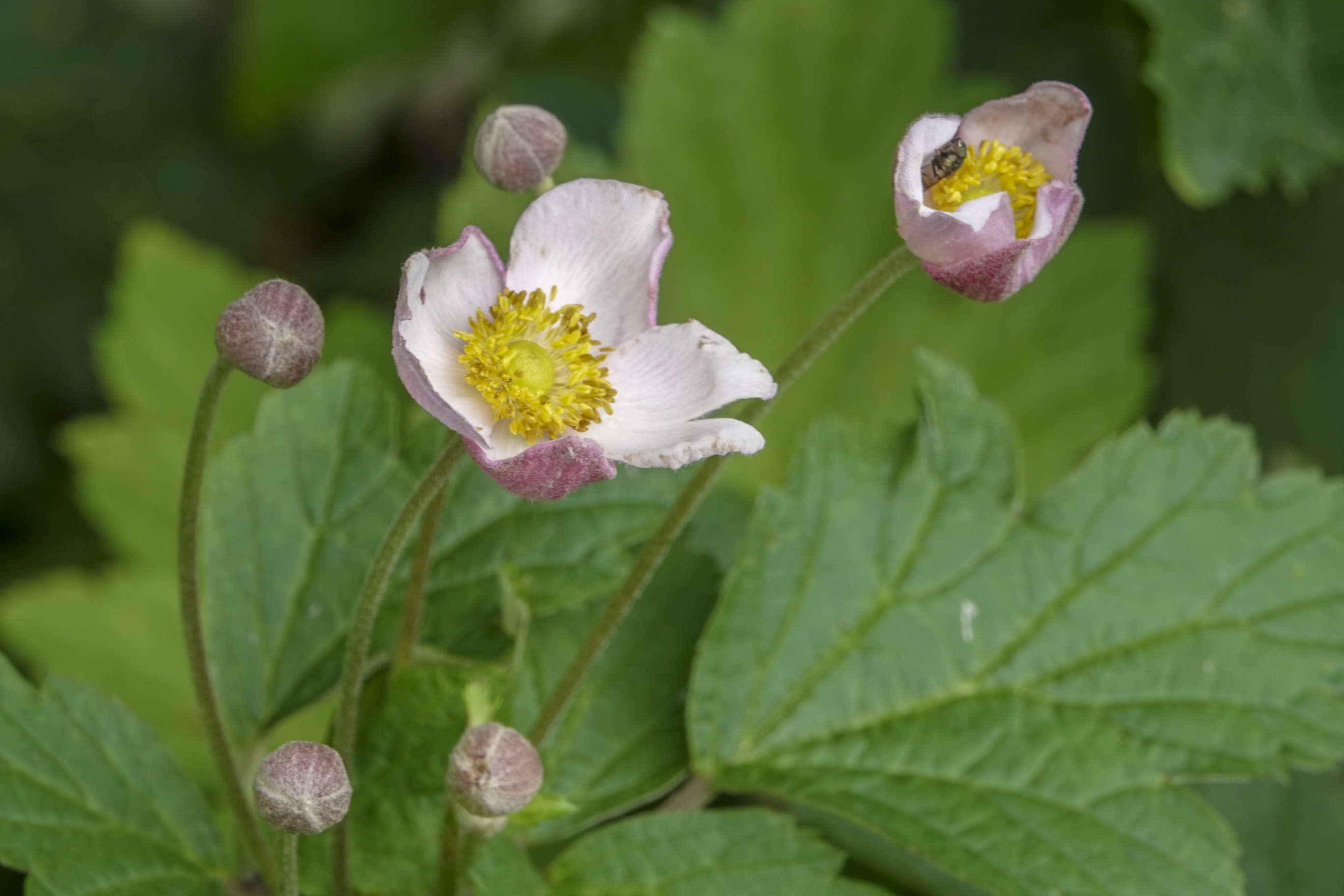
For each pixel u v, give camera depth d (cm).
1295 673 81
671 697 81
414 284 74
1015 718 81
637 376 76
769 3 94
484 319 76
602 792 80
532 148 77
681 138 94
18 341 122
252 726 80
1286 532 82
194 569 76
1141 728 81
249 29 108
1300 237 93
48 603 92
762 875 78
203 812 78
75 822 77
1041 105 75
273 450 81
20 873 81
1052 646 82
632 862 78
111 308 105
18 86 127
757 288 95
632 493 81
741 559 81
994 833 80
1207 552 82
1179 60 88
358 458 81
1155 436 83
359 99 128
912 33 94
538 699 80
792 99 94
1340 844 89
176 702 92
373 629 80
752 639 81
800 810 86
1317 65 89
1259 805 90
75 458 94
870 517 82
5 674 77
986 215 74
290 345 74
